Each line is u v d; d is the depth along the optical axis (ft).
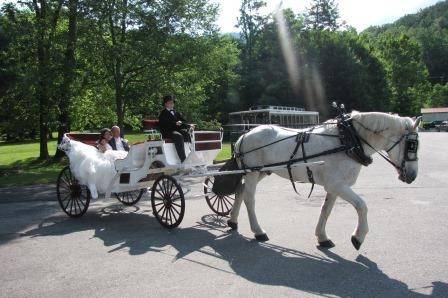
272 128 25.93
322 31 213.05
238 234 26.27
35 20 75.15
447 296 16.17
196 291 17.48
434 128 253.65
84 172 31.45
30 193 47.37
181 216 27.17
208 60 87.25
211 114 188.44
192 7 81.82
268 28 206.49
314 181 23.30
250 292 17.16
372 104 211.61
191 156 29.91
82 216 33.53
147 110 91.76
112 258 22.39
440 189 38.96
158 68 82.74
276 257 21.45
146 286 18.28
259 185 46.11
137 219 31.73
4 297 17.83
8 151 127.85
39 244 25.66
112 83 84.74
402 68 304.09
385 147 22.09
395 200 34.27
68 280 19.44
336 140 22.52
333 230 25.89
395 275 18.34
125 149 38.40
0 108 76.33
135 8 76.95
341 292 16.85
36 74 69.26
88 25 77.15
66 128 86.84
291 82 192.85
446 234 23.95
